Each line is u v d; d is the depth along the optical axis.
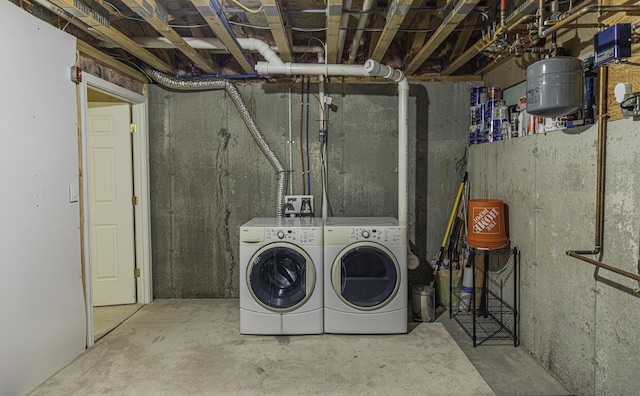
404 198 3.71
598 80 2.15
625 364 1.95
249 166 4.14
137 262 4.03
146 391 2.43
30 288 2.39
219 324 3.49
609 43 1.78
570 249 2.40
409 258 3.64
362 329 3.23
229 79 4.10
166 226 4.17
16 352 2.28
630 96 1.79
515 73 3.39
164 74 3.92
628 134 1.92
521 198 3.01
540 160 2.74
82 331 2.93
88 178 3.03
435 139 4.16
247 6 3.03
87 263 3.00
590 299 2.21
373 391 2.42
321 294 3.25
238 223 4.17
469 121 4.14
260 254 3.20
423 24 3.29
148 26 3.32
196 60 3.50
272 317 3.22
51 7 2.43
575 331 2.36
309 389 2.45
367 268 3.24
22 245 2.33
